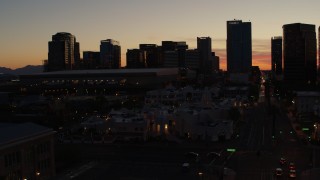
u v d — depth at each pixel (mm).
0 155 79500
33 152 90562
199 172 92125
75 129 159375
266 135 147000
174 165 101812
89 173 94688
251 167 98938
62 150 109250
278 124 174875
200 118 149500
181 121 146750
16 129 92250
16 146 84750
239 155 113812
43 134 94625
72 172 96750
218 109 166625
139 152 119625
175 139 138750
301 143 130500
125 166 101000
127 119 146375
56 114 182750
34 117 173875
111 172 94750
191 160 107688
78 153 110812
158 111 156875
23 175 86562
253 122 181750
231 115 168625
